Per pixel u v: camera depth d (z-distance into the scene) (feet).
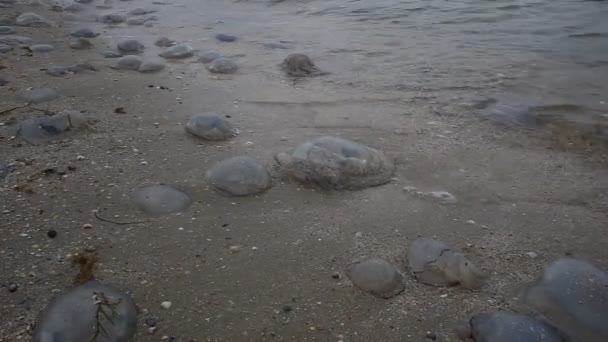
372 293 6.86
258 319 6.39
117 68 15.56
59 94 13.03
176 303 6.57
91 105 12.46
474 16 22.17
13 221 7.86
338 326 6.34
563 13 22.03
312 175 9.54
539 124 12.41
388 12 23.59
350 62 16.99
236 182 9.21
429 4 24.59
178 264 7.27
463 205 9.09
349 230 8.23
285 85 14.78
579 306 6.60
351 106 13.33
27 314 6.17
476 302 6.81
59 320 5.86
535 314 6.63
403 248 7.84
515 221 8.68
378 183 9.66
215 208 8.64
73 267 7.03
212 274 7.13
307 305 6.65
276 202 8.93
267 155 10.50
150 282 6.89
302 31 21.06
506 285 7.16
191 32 21.02
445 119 12.63
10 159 9.58
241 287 6.91
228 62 16.07
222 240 7.84
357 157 9.91
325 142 10.12
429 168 10.32
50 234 7.61
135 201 8.60
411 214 8.74
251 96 13.78
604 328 6.33
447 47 18.39
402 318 6.49
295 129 11.84
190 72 15.60
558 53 17.48
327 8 25.05
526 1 24.13
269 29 21.49
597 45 18.11
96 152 10.13
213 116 11.46
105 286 6.57
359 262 7.36
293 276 7.16
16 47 17.11
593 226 8.59
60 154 9.93
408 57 17.42
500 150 11.15
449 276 7.11
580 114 12.92
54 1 26.68
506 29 20.29
